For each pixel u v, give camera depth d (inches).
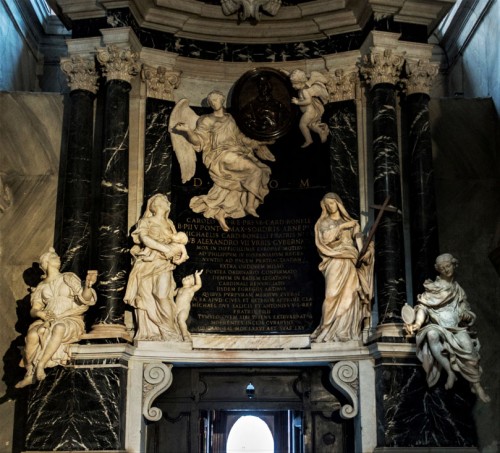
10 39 588.4
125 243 488.4
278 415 697.0
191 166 522.6
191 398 497.0
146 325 480.1
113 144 495.5
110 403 453.1
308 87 526.6
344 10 523.8
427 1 513.3
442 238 526.9
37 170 527.5
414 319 457.7
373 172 505.0
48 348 447.5
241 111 530.6
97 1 510.3
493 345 507.8
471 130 549.0
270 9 527.8
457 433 450.6
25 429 464.4
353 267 486.3
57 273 469.7
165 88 529.0
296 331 500.7
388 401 452.4
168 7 520.4
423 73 517.0
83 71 513.7
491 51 566.6
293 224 518.9
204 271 510.3
